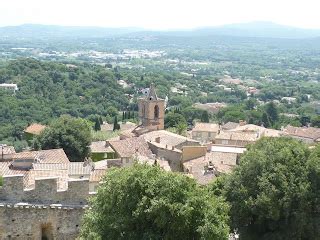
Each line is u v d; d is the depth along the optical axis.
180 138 135.12
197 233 41.56
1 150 92.88
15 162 75.94
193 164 110.56
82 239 41.81
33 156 87.88
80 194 44.75
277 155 60.59
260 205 56.59
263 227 59.28
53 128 119.00
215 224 42.31
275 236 56.97
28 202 43.34
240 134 156.75
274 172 58.75
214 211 42.97
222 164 109.00
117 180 42.72
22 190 43.25
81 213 44.22
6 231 42.56
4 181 42.88
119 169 45.16
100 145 130.38
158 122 158.12
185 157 120.25
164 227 40.94
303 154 61.03
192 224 41.81
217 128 185.25
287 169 58.75
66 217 43.91
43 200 43.78
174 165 121.50
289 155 60.41
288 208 56.31
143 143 129.38
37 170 57.44
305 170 58.59
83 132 120.06
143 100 158.38
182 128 191.38
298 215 55.81
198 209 42.09
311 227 56.44
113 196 42.41
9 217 42.56
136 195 41.84
